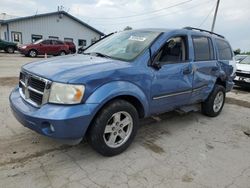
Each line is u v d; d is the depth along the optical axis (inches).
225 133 191.0
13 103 136.3
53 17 1216.2
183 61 174.9
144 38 162.2
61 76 120.1
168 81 159.9
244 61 439.2
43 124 117.5
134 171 128.0
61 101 116.9
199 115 230.7
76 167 127.6
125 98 143.3
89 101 120.6
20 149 140.9
